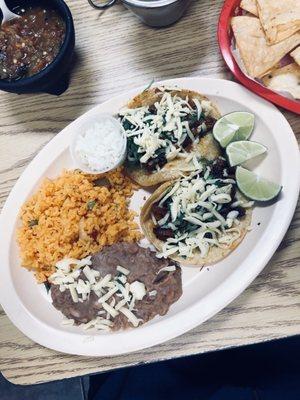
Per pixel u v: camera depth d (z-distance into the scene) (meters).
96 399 0.47
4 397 0.53
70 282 0.37
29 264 0.38
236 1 0.36
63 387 0.53
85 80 0.39
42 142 0.40
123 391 0.46
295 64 0.36
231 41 0.37
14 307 0.38
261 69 0.35
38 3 0.37
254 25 0.36
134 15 0.39
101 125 0.37
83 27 0.40
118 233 0.38
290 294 0.35
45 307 0.38
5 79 0.37
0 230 0.39
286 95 0.36
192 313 0.35
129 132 0.38
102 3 0.40
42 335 0.37
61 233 0.37
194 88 0.37
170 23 0.38
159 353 0.36
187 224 0.37
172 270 0.36
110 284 0.36
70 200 0.37
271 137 0.36
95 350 0.36
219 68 0.38
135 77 0.39
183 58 0.38
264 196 0.35
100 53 0.39
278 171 0.35
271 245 0.34
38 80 0.36
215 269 0.37
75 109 0.39
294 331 0.34
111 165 0.37
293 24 0.35
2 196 0.40
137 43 0.39
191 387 0.45
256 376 0.44
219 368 0.45
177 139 0.37
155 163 0.38
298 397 0.42
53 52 0.37
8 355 0.38
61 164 0.39
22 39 0.37
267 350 0.44
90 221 0.37
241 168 0.36
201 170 0.37
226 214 0.37
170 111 0.37
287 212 0.34
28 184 0.39
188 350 0.36
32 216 0.38
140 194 0.39
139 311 0.36
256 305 0.35
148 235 0.37
